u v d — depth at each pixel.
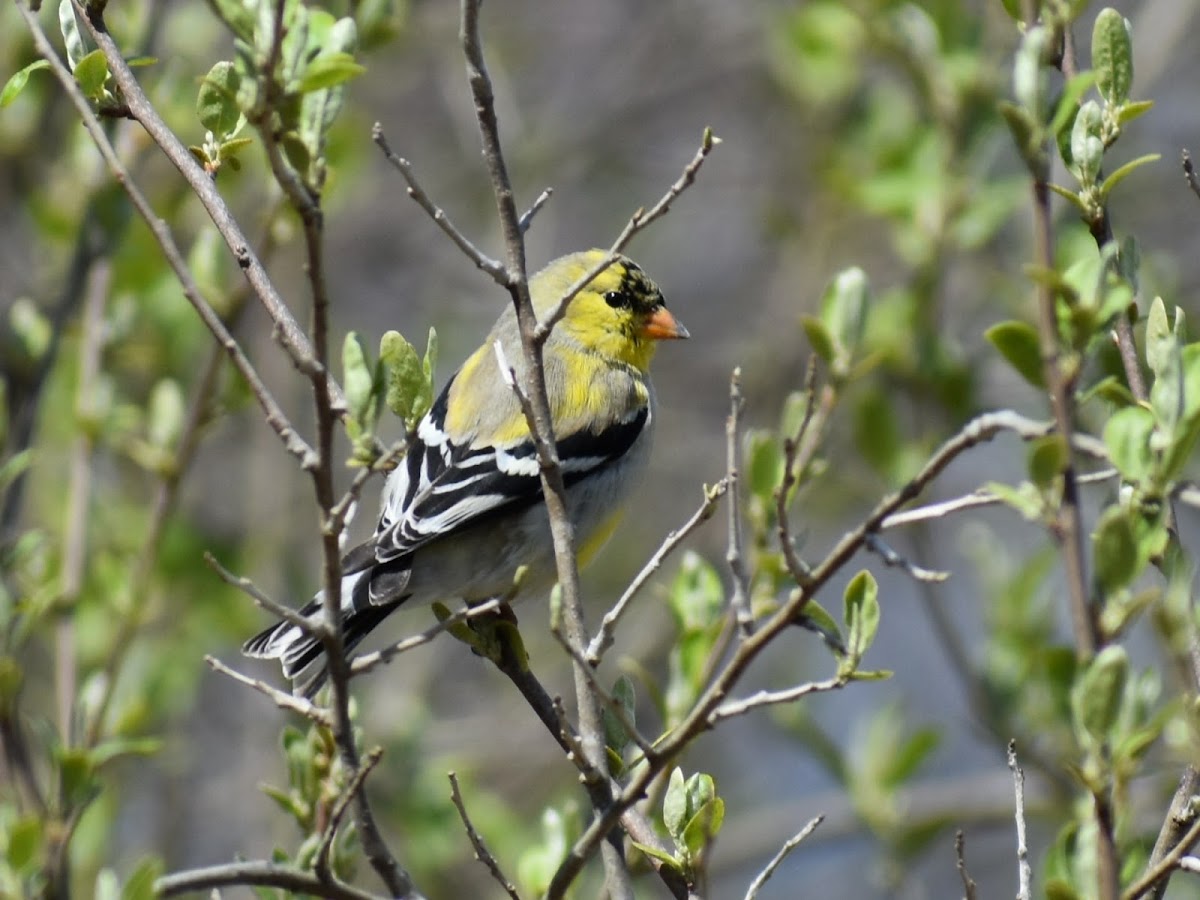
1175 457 4.77
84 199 10.53
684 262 17.47
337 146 12.27
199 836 13.21
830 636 5.24
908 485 4.72
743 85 17.41
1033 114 4.77
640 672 7.72
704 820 5.76
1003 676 9.53
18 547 8.62
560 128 16.08
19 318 10.23
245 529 13.97
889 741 10.41
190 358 11.81
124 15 10.37
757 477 8.04
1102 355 7.77
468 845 12.34
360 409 5.05
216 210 5.75
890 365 11.45
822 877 14.44
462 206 16.30
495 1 16.84
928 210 11.73
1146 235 15.12
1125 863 6.00
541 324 5.79
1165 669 7.51
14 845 6.72
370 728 12.12
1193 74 15.72
